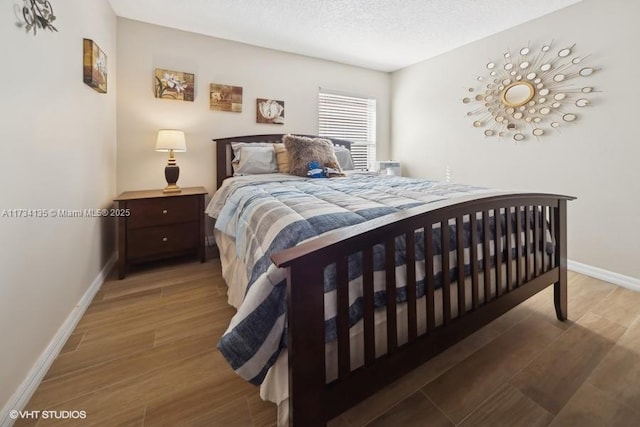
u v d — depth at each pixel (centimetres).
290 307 78
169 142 255
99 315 172
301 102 347
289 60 336
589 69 224
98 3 207
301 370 80
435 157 356
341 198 150
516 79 270
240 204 182
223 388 118
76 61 167
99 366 130
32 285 118
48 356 128
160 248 244
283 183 227
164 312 177
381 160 413
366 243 90
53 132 139
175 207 248
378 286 101
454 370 129
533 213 154
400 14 250
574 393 116
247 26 273
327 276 90
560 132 244
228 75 304
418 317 112
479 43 300
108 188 237
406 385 121
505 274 143
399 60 362
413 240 103
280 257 77
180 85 282
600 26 217
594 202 227
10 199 105
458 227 117
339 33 286
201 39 289
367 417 106
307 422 82
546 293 202
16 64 109
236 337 86
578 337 152
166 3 236
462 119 323
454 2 231
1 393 98
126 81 263
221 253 235
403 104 394
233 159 303
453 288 123
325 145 287
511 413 107
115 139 256
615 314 175
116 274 234
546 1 228
